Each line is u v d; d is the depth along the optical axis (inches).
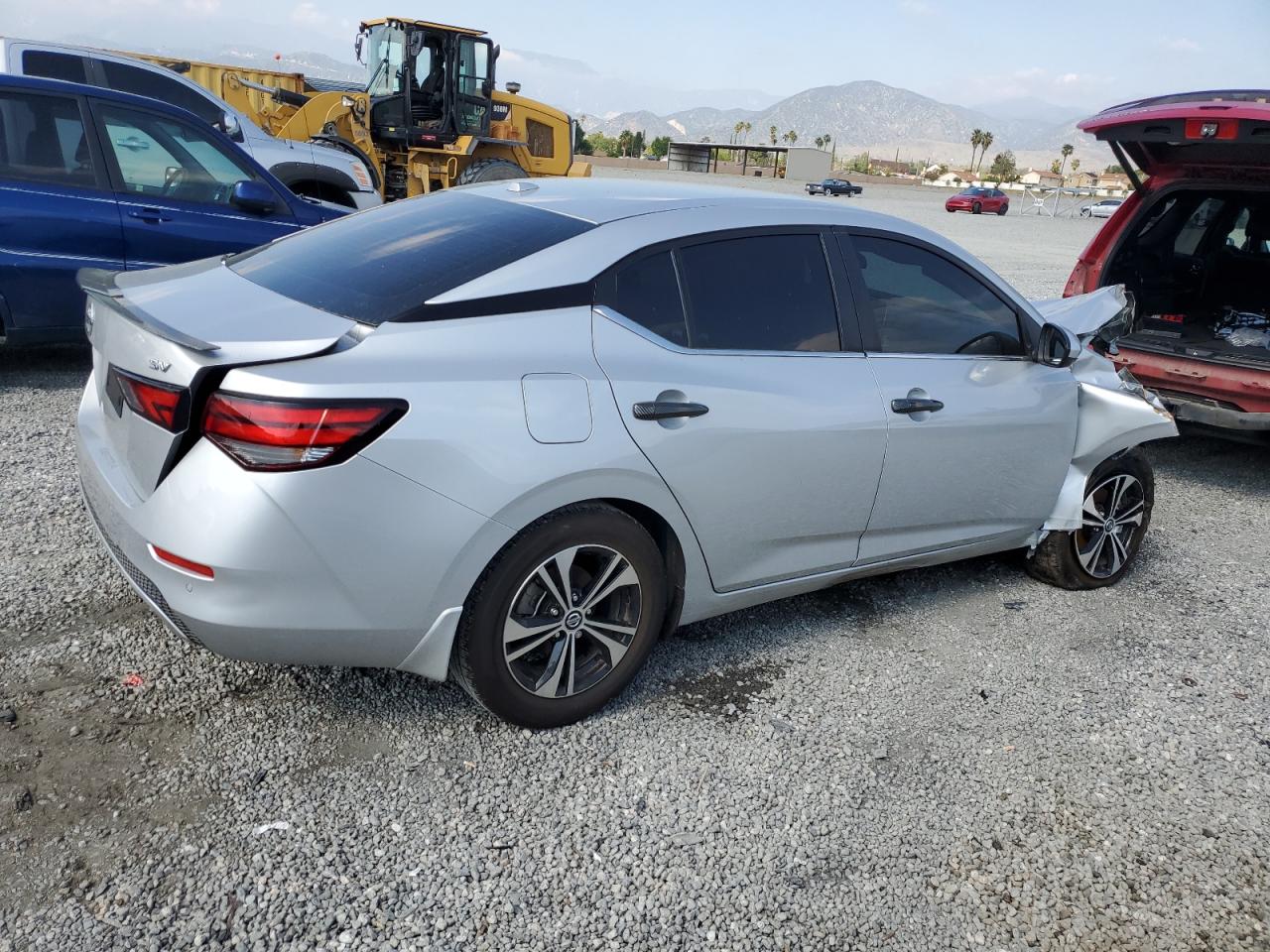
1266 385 226.4
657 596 122.1
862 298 140.6
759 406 124.3
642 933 91.9
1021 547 180.2
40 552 150.6
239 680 123.1
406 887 93.9
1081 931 98.2
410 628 104.2
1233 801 120.8
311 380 94.2
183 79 368.5
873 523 144.4
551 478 105.7
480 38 546.0
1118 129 238.4
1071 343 163.8
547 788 109.8
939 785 118.3
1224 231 275.3
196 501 95.3
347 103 525.0
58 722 111.3
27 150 233.5
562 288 112.5
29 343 240.8
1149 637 162.7
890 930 95.7
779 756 120.3
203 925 86.9
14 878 89.5
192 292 117.3
